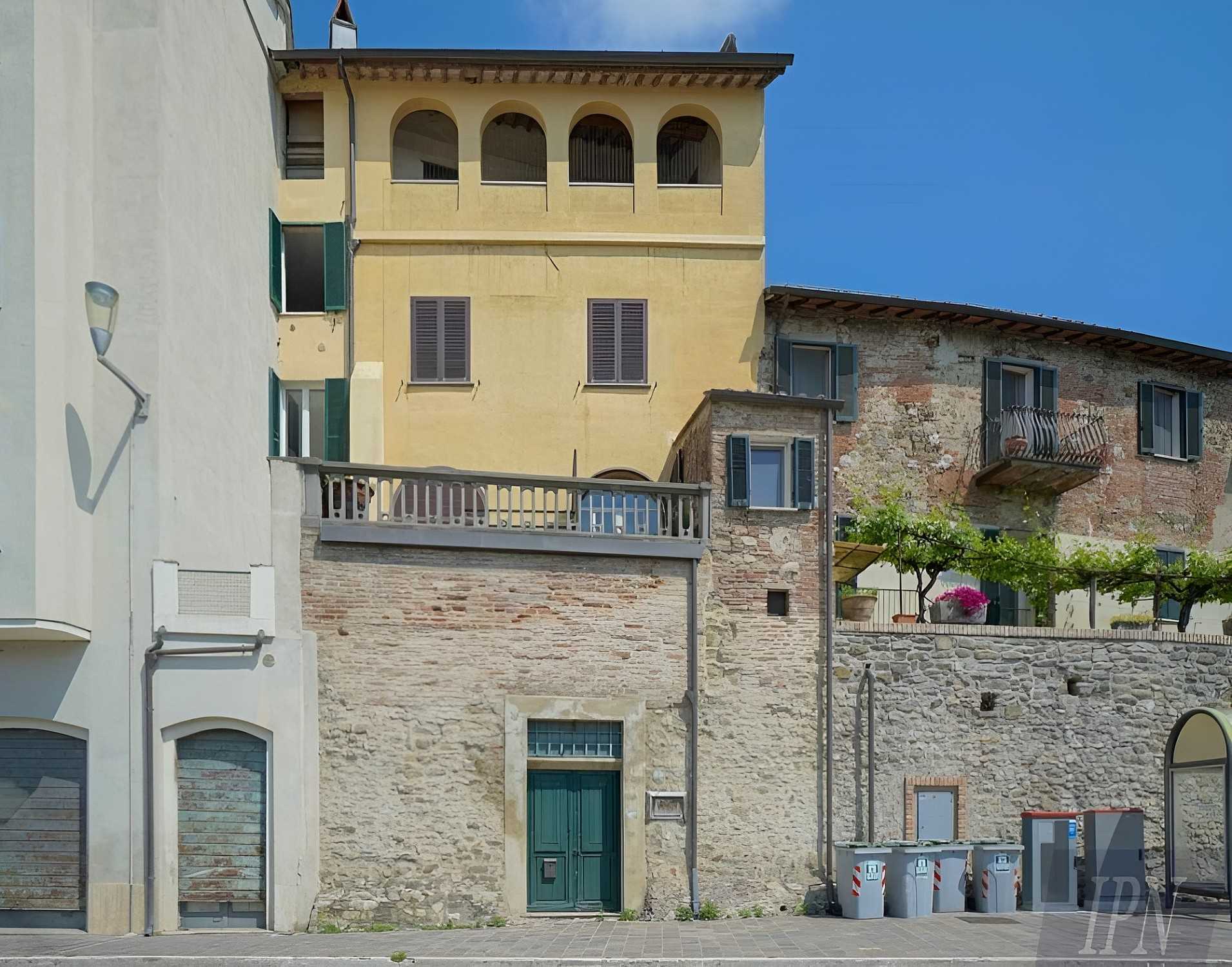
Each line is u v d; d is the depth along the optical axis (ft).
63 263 49.34
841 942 47.98
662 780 55.98
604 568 56.75
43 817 50.08
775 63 75.10
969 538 71.31
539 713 54.95
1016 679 62.08
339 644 53.42
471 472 55.98
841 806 58.49
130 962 43.16
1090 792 62.13
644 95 77.10
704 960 43.60
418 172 79.20
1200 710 57.98
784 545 59.36
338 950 45.32
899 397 78.59
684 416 74.79
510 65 74.18
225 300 61.57
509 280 75.25
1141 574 73.31
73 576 48.98
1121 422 84.64
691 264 76.07
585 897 55.06
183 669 50.75
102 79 52.70
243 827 51.11
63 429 48.75
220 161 61.67
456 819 53.52
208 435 57.67
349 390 72.49
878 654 60.18
